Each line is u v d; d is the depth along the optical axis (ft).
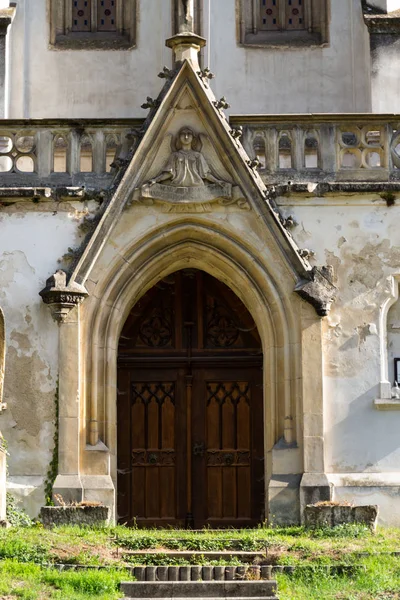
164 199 88.22
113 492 86.28
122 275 88.79
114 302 88.74
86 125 89.92
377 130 90.22
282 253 88.12
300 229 89.10
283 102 101.71
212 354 95.30
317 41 102.47
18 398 87.61
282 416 88.17
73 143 90.07
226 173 88.94
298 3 103.14
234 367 95.14
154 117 88.38
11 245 88.94
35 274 88.69
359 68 101.30
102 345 88.28
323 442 86.94
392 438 87.56
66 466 86.38
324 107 101.65
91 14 103.30
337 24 102.37
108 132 90.17
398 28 97.76
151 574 70.74
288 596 66.03
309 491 85.87
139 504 93.50
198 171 88.53
